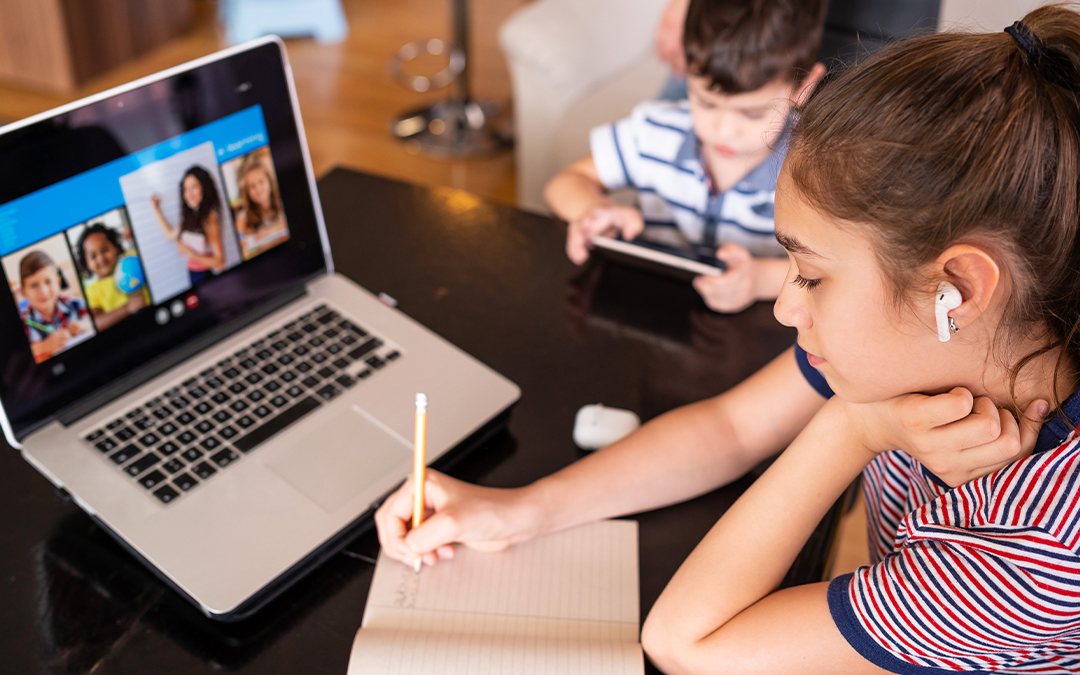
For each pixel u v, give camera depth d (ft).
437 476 2.46
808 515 2.25
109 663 2.14
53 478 2.49
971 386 1.93
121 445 2.58
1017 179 1.57
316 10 11.44
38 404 2.57
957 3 6.39
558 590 2.33
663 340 3.22
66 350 2.59
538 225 3.81
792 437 2.74
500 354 3.13
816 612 2.06
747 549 2.23
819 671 2.06
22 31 10.16
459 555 2.41
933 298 1.70
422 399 2.20
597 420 2.78
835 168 1.68
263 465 2.56
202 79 2.71
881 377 1.89
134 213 2.65
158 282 2.77
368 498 2.49
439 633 2.13
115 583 2.32
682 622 2.17
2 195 2.36
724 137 4.10
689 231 4.54
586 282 3.50
